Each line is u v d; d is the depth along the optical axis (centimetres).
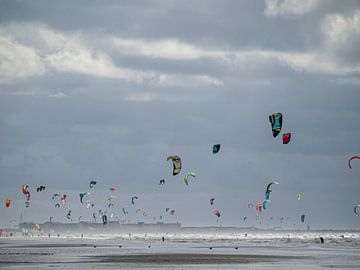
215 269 9325
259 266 9919
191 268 9544
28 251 15288
